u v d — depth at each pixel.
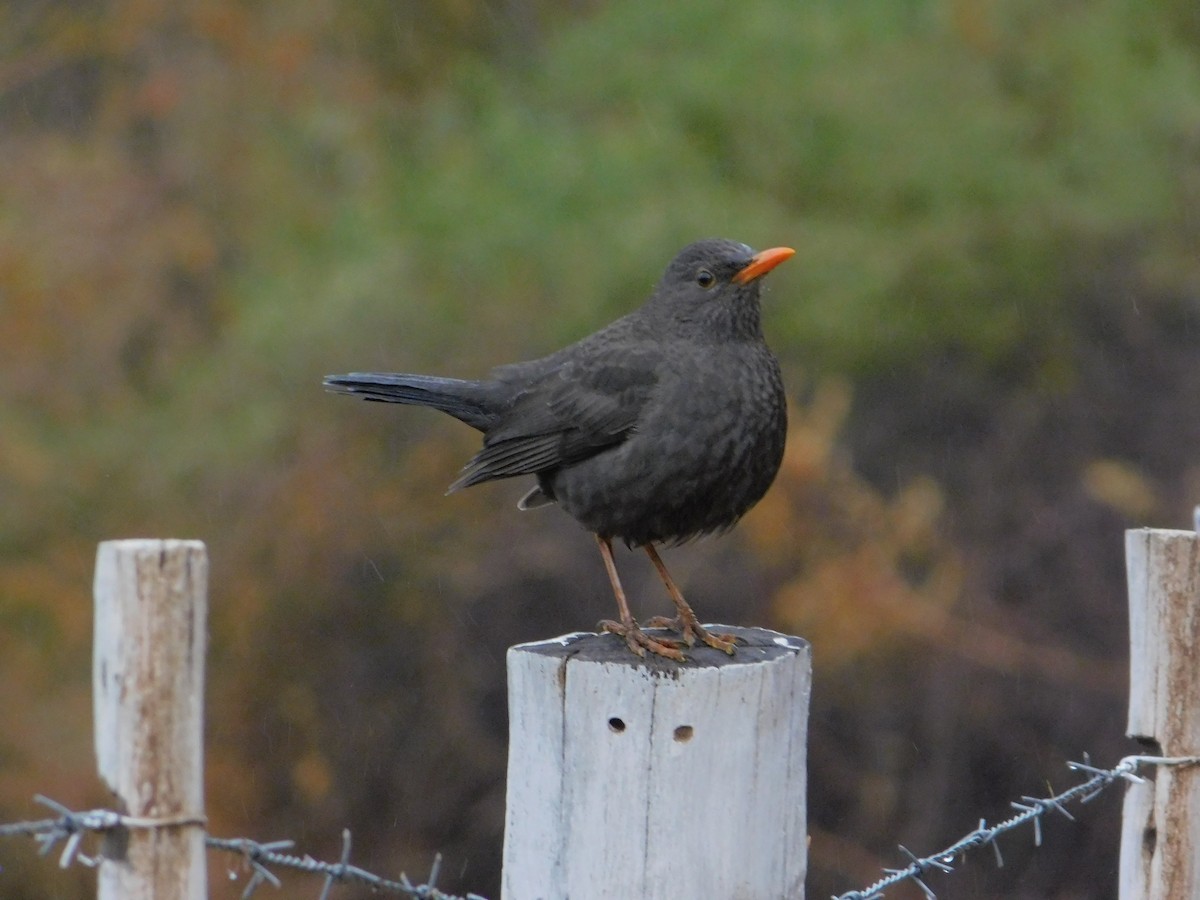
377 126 19.53
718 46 17.23
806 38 16.92
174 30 20.20
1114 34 17.53
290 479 15.16
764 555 14.64
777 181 16.42
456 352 14.94
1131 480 16.02
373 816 14.88
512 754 4.41
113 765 3.32
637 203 15.58
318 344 15.34
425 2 20.50
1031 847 15.07
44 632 15.54
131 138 20.22
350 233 16.92
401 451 15.13
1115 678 15.19
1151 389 16.56
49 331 17.36
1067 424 16.33
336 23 20.38
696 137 16.80
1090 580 15.57
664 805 4.17
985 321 16.17
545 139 16.52
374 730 14.89
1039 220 16.38
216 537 15.30
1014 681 15.17
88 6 20.48
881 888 4.98
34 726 15.05
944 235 16.03
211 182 19.16
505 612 14.89
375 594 15.01
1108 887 14.85
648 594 14.64
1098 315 16.72
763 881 4.25
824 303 15.34
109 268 18.02
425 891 4.32
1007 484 16.08
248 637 15.05
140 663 3.28
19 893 14.72
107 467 16.06
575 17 20.39
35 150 19.25
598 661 4.25
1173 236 16.95
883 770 15.04
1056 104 17.28
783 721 4.29
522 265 15.27
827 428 14.68
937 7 17.52
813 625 14.61
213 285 18.59
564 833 4.24
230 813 14.79
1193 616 5.07
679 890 4.18
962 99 16.70
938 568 15.28
